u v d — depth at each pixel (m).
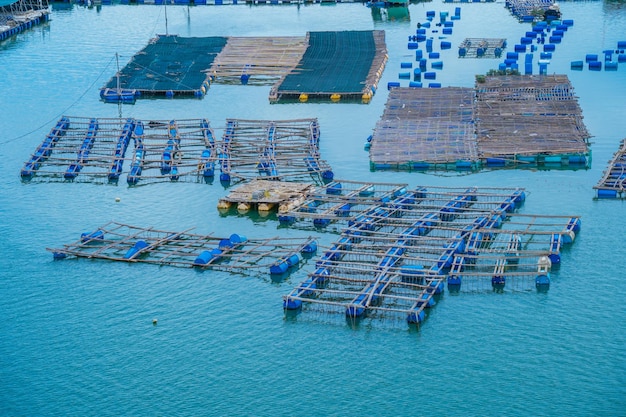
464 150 150.00
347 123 168.12
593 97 177.50
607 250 122.56
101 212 137.88
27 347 106.69
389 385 98.81
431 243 121.81
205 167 148.75
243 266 120.44
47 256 125.62
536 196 138.25
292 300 110.75
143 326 109.88
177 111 176.25
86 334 108.75
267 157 149.88
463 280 115.75
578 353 102.75
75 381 101.00
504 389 97.56
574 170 146.88
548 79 180.00
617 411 94.12
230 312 112.06
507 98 171.12
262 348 105.19
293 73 192.00
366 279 114.44
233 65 199.25
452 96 172.50
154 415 95.56
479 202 133.50
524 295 112.94
